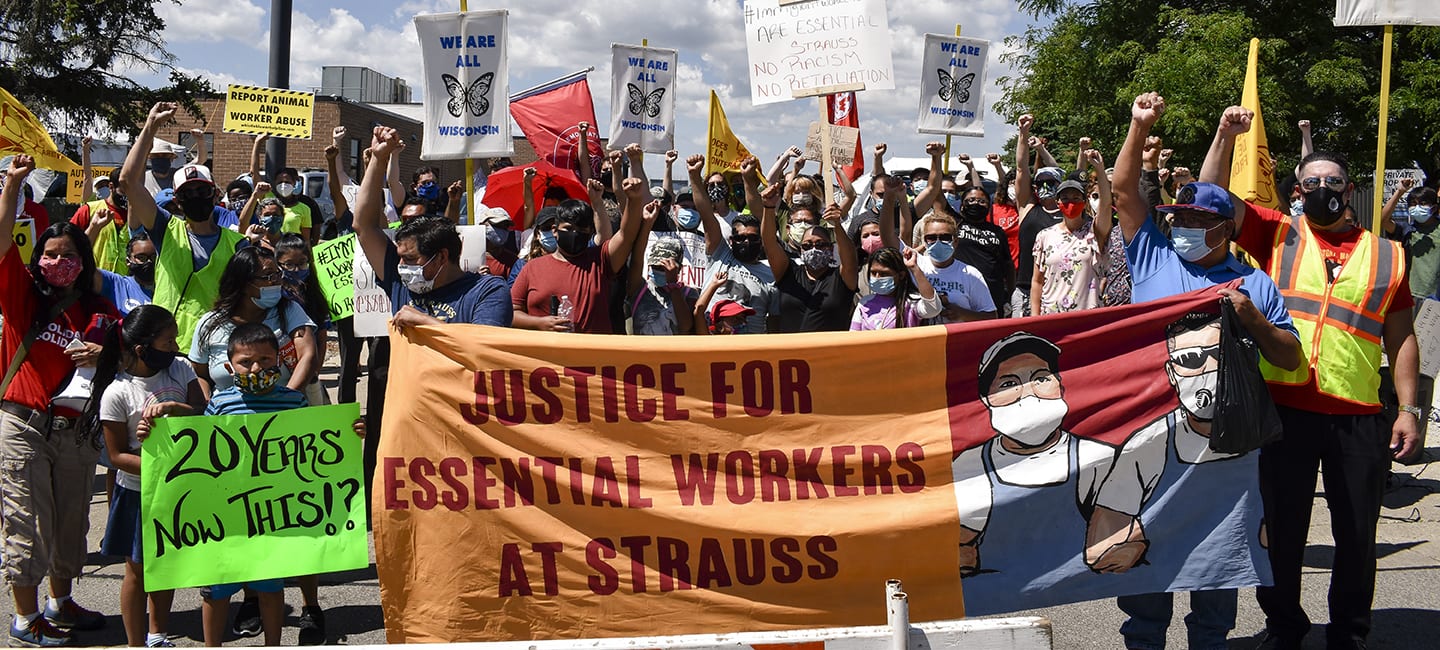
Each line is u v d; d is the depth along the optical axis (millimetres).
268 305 5707
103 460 5586
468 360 4426
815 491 4406
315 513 4586
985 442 4449
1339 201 4824
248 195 10578
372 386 7207
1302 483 4836
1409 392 4816
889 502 4410
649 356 4430
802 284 7234
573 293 6086
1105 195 6359
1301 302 4879
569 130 10953
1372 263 4801
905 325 6328
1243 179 6820
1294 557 4867
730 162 11422
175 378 5070
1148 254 4859
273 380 4820
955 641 2969
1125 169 4754
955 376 4469
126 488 4941
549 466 4387
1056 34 24141
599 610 4352
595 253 6191
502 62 7703
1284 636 4914
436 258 5070
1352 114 22031
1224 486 4477
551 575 4355
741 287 7309
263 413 4598
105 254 8203
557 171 9812
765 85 8805
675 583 4352
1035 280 6859
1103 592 4441
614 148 9789
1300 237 4980
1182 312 4488
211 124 34375
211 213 6715
